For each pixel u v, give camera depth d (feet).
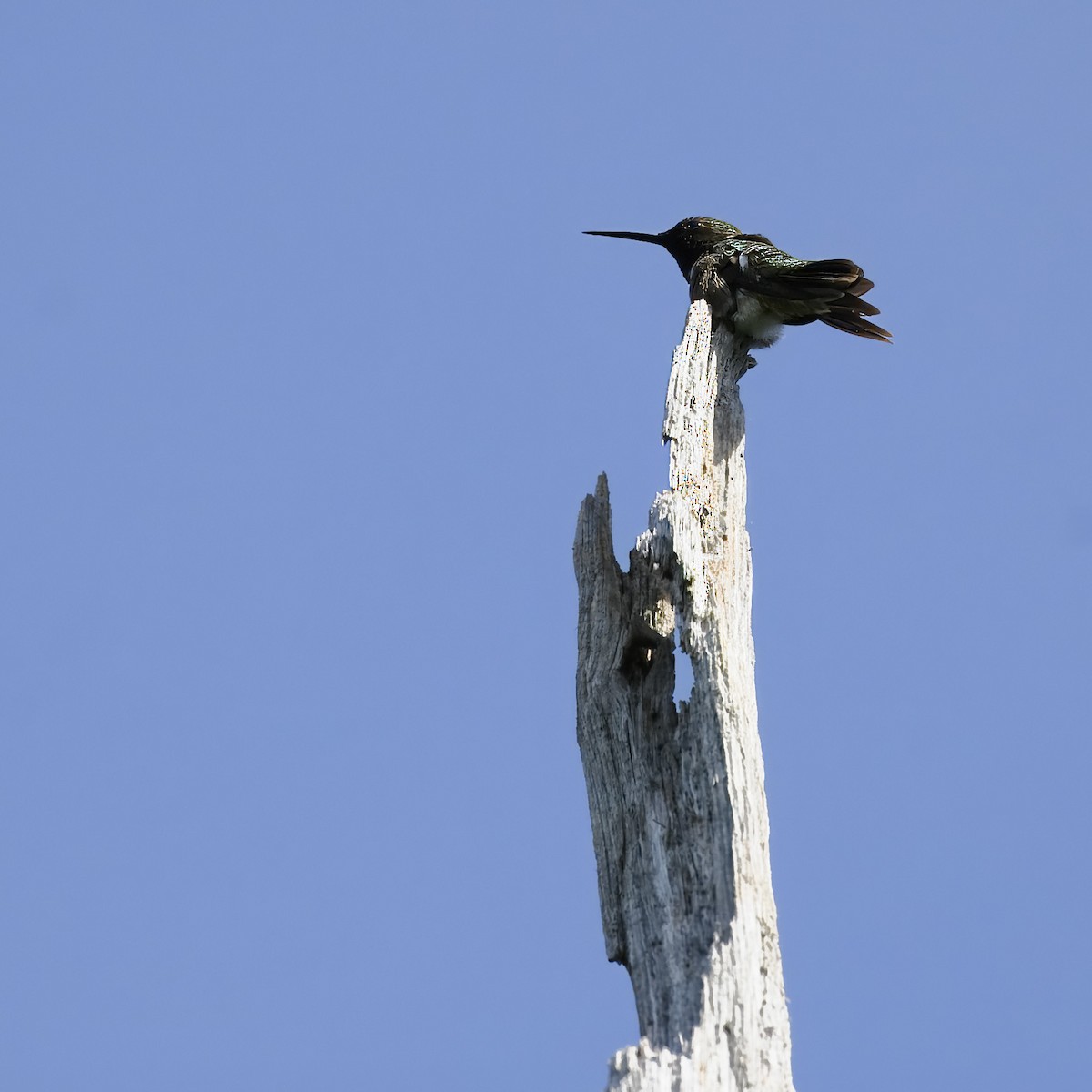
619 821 39.24
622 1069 33.40
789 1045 35.27
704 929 36.60
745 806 37.81
